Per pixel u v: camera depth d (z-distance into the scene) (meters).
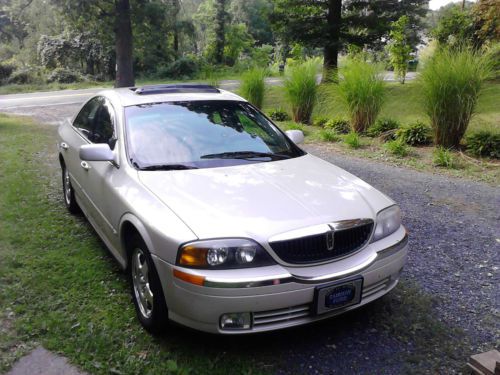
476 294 3.74
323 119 12.39
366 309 3.49
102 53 40.06
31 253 4.38
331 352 3.00
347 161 8.50
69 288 3.74
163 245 2.79
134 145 3.71
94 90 27.42
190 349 3.00
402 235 3.25
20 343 3.05
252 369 2.81
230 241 2.68
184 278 2.68
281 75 14.04
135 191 3.27
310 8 22.44
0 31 51.94
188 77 41.66
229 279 2.61
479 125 9.83
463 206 5.91
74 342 3.04
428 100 8.88
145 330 3.19
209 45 53.00
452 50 9.36
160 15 25.84
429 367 2.85
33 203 5.86
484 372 2.69
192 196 3.07
